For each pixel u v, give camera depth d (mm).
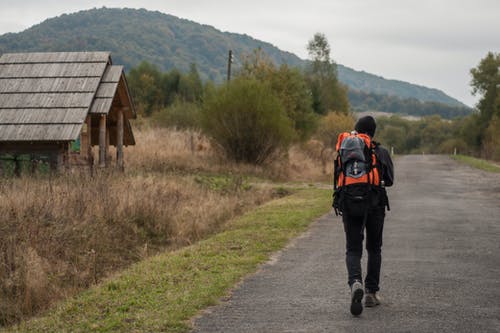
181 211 19203
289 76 55219
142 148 37531
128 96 31203
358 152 8617
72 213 15938
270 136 39875
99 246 15125
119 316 8555
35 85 28859
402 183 36625
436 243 14758
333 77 107562
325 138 67250
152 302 9203
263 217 19781
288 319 8219
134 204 17953
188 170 35031
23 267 12156
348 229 8664
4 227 13656
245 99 39562
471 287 10000
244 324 8047
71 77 29172
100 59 30156
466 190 31500
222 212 20547
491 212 21422
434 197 27516
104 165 29281
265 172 38156
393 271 11391
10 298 11594
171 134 43969
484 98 105312
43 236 13906
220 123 40062
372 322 7984
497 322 7922
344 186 8609
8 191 16703
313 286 10242
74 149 29016
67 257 13883
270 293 9797
